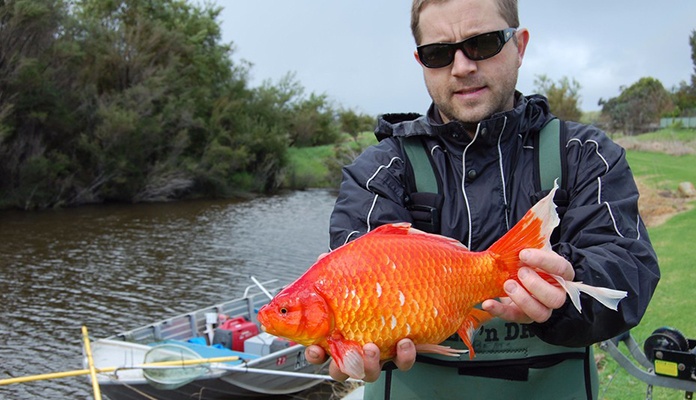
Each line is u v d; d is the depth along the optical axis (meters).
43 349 12.03
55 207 32.75
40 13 32.47
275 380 9.41
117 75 38.94
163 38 42.78
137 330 10.48
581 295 1.73
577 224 1.94
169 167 38.25
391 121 2.44
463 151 2.13
